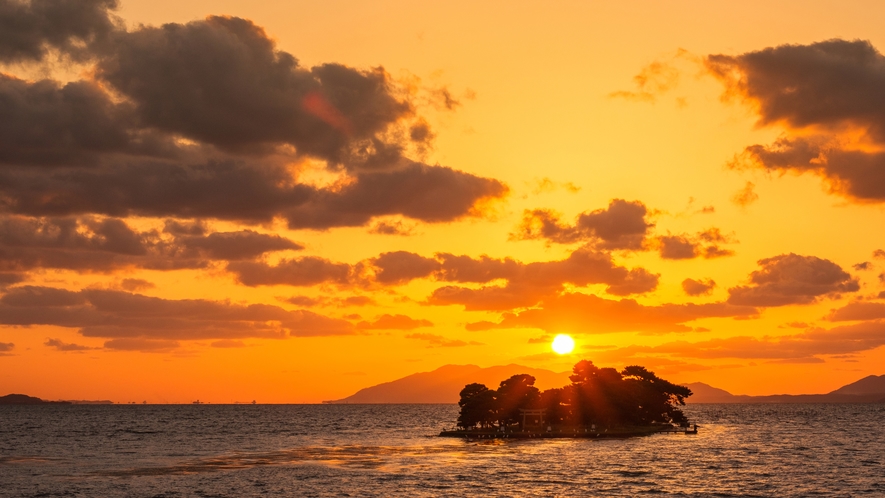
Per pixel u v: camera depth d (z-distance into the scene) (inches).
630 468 6505.9
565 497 5078.7
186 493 5211.6
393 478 5885.8
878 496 5157.5
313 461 7190.0
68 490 5344.5
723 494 5211.6
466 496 5098.4
